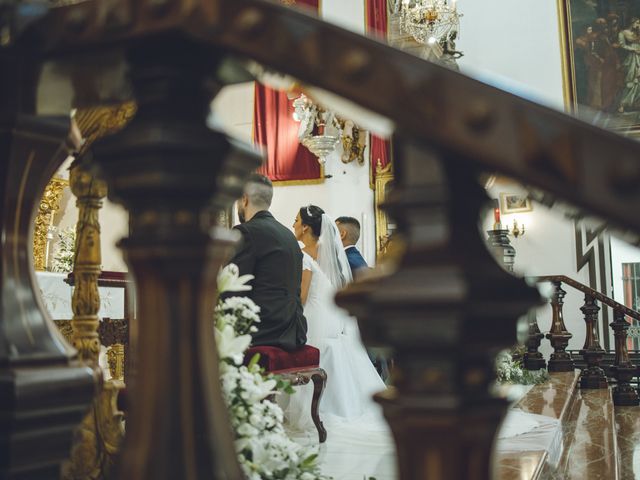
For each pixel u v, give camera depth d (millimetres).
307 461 1759
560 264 13461
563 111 555
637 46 13359
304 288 5207
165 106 757
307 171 10219
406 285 604
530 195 626
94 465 1537
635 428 6500
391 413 625
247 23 665
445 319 588
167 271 753
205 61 767
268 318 4000
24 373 834
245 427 1669
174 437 732
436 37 10812
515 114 561
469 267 607
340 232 6523
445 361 604
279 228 4238
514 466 3023
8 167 883
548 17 14023
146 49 752
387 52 610
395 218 667
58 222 9578
